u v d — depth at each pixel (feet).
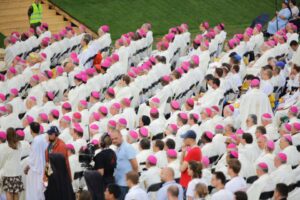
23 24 520.42
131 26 545.44
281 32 434.30
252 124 299.38
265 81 353.92
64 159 262.47
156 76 380.99
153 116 309.01
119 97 360.07
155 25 550.77
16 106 345.72
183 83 364.58
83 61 424.46
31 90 370.12
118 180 260.21
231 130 291.58
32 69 395.96
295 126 294.46
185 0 583.99
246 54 427.74
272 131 301.43
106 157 256.52
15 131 280.31
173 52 433.48
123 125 298.15
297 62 377.09
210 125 303.27
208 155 278.46
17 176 280.31
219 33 447.83
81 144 288.92
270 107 338.34
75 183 280.72
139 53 436.76
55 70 398.21
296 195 258.98
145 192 237.04
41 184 272.10
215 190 254.47
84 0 561.43
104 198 247.09
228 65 369.50
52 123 313.12
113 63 392.27
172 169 240.53
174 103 323.57
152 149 283.59
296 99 348.38
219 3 588.09
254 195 251.39
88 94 368.68
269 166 266.57
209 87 346.74
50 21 531.50
